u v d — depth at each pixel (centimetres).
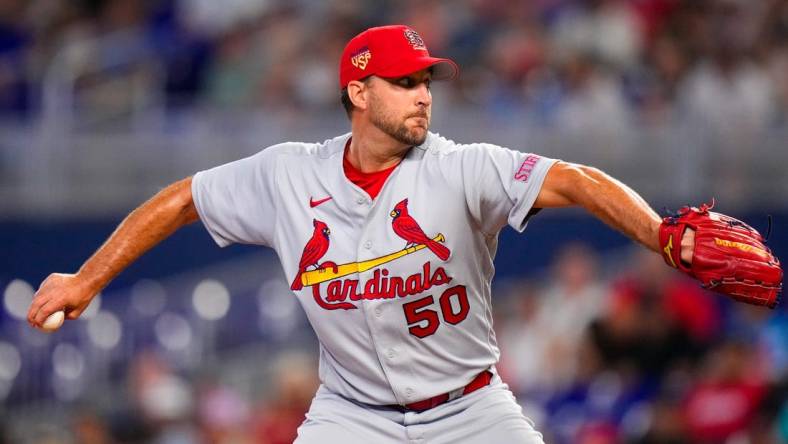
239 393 3894
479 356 1542
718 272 1276
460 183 1449
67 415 3856
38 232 4444
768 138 4034
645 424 3161
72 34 5153
